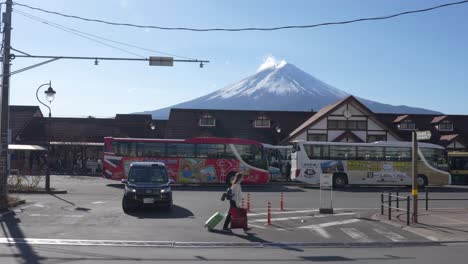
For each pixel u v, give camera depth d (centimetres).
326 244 1294
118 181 3622
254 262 1020
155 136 6109
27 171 4116
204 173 3444
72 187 3100
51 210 1912
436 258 1076
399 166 3534
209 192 2933
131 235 1394
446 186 3922
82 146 5156
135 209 2017
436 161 3578
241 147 3484
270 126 5703
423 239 1380
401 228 1570
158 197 1917
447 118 5725
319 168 3469
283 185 3672
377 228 1576
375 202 2450
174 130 5528
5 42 1964
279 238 1383
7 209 1884
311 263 1015
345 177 3481
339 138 5047
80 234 1390
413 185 1638
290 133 5603
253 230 1525
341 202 2438
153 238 1352
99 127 6134
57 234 1381
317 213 1959
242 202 1911
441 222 1655
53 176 4347
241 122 5734
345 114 5094
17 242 1241
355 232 1497
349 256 1104
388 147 3541
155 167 2072
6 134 1959
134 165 2077
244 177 3453
